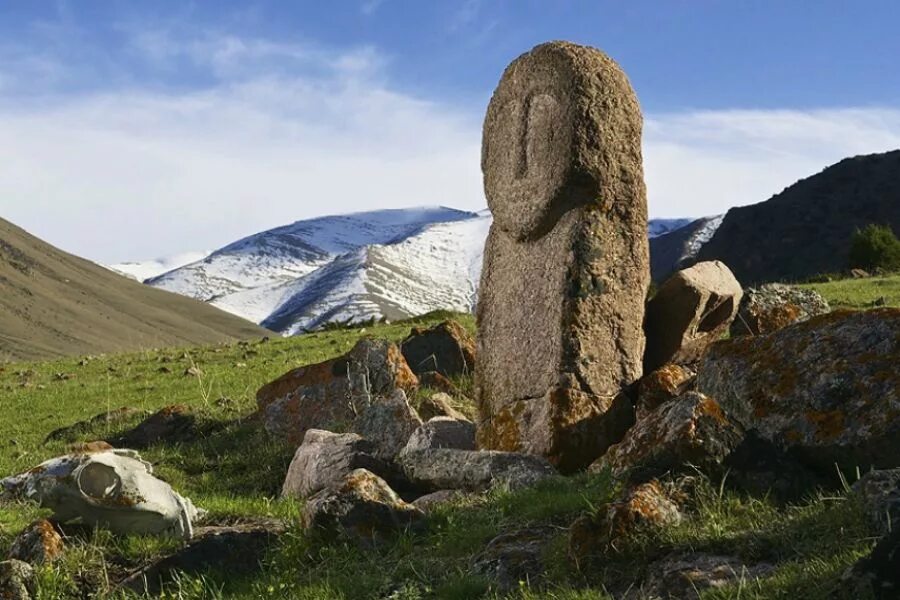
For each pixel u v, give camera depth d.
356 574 9.88
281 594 9.84
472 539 10.05
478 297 15.40
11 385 30.20
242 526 11.86
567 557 8.98
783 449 9.96
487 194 15.37
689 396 10.28
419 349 21.41
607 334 13.73
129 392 26.77
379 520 10.69
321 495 10.95
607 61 14.14
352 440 14.66
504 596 8.79
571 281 13.74
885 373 9.90
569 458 13.35
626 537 8.81
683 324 14.41
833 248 103.75
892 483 8.33
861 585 6.96
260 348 32.62
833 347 10.30
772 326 15.43
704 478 9.55
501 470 12.31
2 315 173.12
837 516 8.41
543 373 13.97
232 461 18.14
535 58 14.49
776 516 8.96
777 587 7.47
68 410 25.27
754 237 110.94
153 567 10.71
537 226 14.24
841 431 9.74
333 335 34.03
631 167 14.02
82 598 10.41
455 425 14.94
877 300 28.92
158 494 11.54
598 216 13.86
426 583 9.46
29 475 11.52
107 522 11.40
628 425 13.57
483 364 15.13
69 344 171.38
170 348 36.97
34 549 10.85
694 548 8.62
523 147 14.55
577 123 13.83
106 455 11.63
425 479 13.08
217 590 10.28
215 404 21.80
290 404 18.89
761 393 10.36
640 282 13.98
